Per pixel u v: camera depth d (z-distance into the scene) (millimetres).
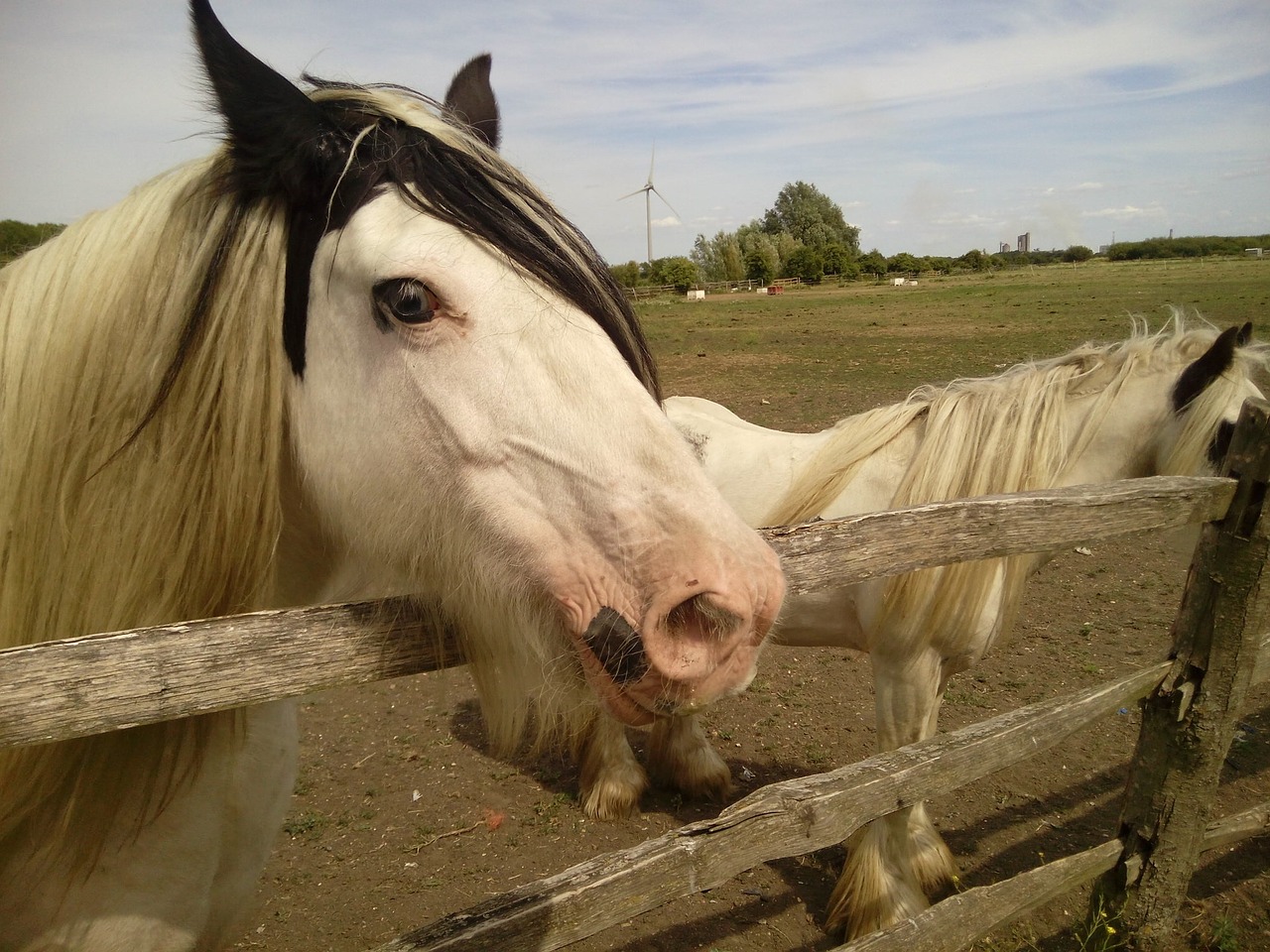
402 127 1196
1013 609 2420
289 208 1149
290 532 1328
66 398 1089
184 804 1243
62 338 1099
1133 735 3406
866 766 1592
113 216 1163
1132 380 2523
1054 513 1595
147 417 1077
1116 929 2152
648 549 995
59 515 1091
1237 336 2326
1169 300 22281
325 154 1120
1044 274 56625
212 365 1112
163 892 1255
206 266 1106
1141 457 2535
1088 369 2564
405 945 1103
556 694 1136
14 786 1095
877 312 26016
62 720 830
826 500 2682
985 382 2598
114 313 1093
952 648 2352
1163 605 4547
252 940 2424
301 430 1193
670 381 12406
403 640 1117
